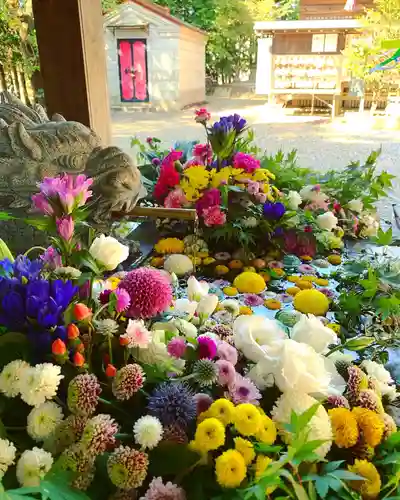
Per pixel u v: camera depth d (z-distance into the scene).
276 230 1.51
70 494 0.48
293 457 0.51
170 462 0.54
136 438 0.53
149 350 0.62
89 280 0.66
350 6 5.96
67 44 1.68
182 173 1.58
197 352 0.63
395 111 5.18
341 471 0.55
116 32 6.47
